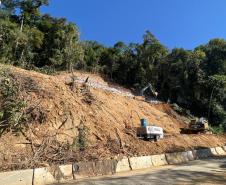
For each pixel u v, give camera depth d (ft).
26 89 64.13
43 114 61.52
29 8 145.79
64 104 68.59
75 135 63.41
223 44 167.63
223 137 112.57
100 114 78.23
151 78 165.37
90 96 82.89
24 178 45.06
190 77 155.63
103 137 69.26
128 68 169.58
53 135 59.06
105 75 165.99
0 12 131.75
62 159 53.98
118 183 45.80
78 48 145.59
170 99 158.51
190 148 83.30
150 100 131.75
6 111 50.55
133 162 62.08
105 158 59.26
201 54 161.27
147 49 170.19
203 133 106.01
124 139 72.28
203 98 150.30
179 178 50.19
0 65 66.59
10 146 51.93
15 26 121.90
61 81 79.77
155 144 76.02
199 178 50.62
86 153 59.00
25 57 121.08
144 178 49.88
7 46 108.06
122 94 112.68
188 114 136.98
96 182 46.80
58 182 48.11
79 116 69.87
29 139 55.26
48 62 135.44
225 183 47.39
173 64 162.40
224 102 150.41
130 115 93.66
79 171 52.19
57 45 139.64
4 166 47.14
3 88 54.65
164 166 65.72
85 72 153.38
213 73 160.25
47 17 151.23
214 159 77.97
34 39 132.05
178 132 105.60
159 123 104.06
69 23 148.46
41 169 47.50
